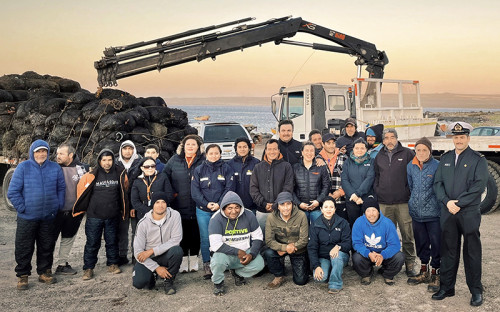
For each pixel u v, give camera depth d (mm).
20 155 8695
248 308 4379
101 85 10805
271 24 12242
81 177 5289
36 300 4645
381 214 4875
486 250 6090
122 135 7516
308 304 4438
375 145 6332
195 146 5480
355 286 4926
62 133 7812
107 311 4363
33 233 4984
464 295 4582
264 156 5441
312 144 5391
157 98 9156
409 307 4293
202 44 11352
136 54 10836
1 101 9461
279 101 12922
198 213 5355
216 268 4727
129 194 5586
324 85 12312
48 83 10758
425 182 4805
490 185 8195
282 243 5012
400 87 11398
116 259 5559
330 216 4918
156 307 4457
